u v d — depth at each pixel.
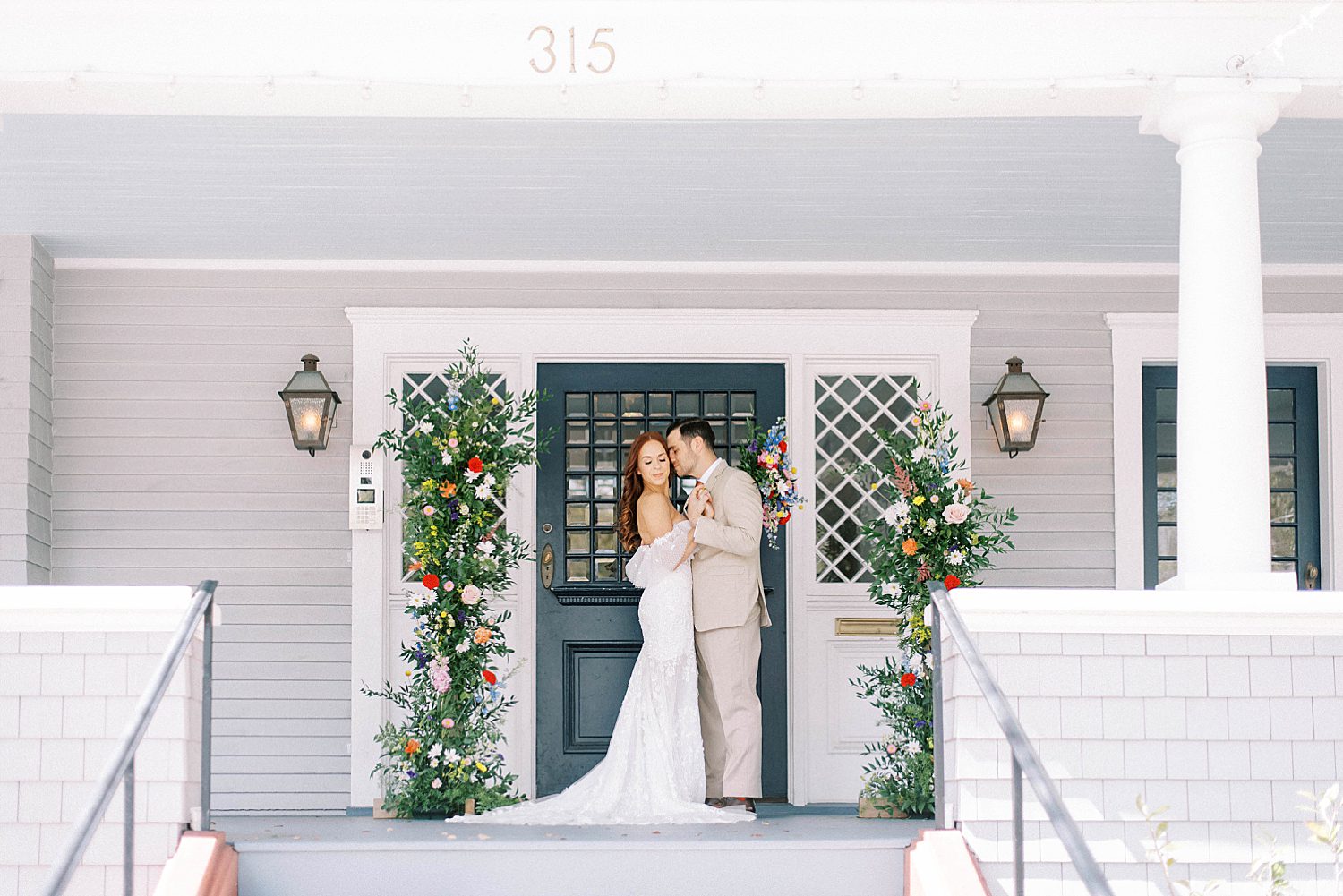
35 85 4.77
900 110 5.05
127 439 7.28
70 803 4.76
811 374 7.49
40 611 4.81
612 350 7.41
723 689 6.33
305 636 7.23
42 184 6.33
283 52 4.81
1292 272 7.51
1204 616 4.85
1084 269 7.52
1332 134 5.88
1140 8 4.86
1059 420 7.47
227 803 7.12
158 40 4.78
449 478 6.43
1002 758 4.79
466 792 6.12
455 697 6.24
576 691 7.30
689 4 4.83
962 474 7.39
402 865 4.88
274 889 4.84
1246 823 4.81
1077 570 7.40
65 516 7.23
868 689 6.62
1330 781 4.83
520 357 7.39
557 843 4.90
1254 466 4.85
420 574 7.00
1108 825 4.79
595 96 4.91
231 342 7.35
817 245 7.21
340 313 7.39
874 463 7.50
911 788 6.18
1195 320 4.91
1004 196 6.55
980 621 4.85
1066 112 5.10
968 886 4.59
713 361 7.49
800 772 7.27
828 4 4.83
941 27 4.86
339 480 7.32
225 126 5.77
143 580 7.21
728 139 5.93
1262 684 4.86
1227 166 4.90
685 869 4.91
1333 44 4.88
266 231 6.95
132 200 6.51
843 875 4.91
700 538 6.30
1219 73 4.87
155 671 4.55
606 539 7.41
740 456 7.21
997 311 7.51
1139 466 7.45
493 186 6.41
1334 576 7.39
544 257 7.37
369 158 6.09
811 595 7.38
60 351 7.29
